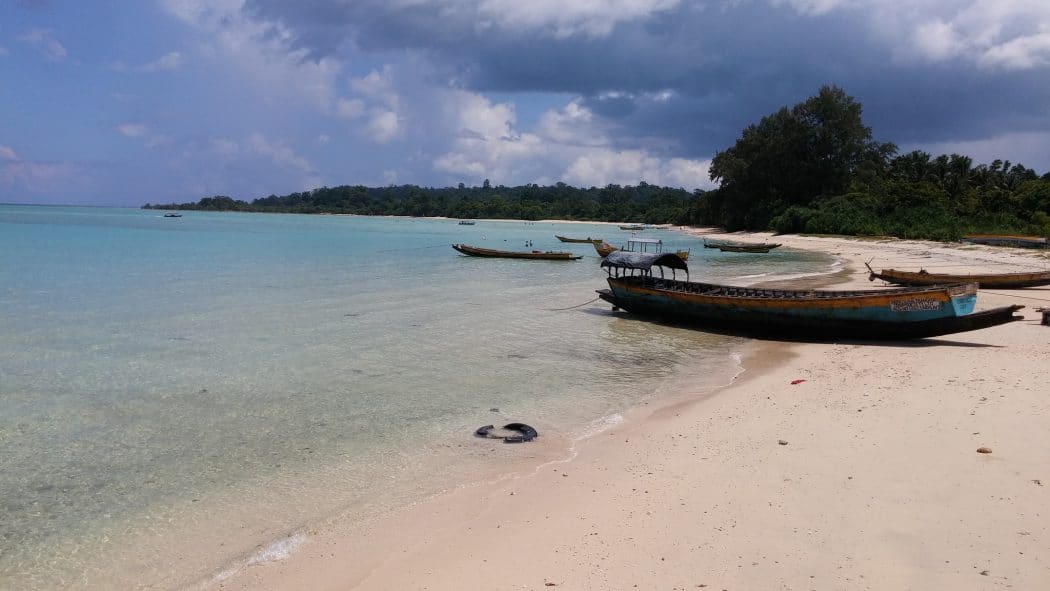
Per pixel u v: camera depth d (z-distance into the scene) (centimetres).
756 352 1917
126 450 1141
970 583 628
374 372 1692
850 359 1708
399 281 3753
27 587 733
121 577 751
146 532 854
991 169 9500
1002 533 712
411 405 1404
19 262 4388
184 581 739
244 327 2288
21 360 1780
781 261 5319
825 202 8950
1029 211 7312
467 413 1345
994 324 1728
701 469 971
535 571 713
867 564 673
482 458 1086
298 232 9975
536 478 987
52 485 999
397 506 909
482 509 887
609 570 702
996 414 1084
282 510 908
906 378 1412
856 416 1156
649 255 2631
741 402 1344
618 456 1062
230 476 1028
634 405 1387
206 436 1212
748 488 886
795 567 679
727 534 761
